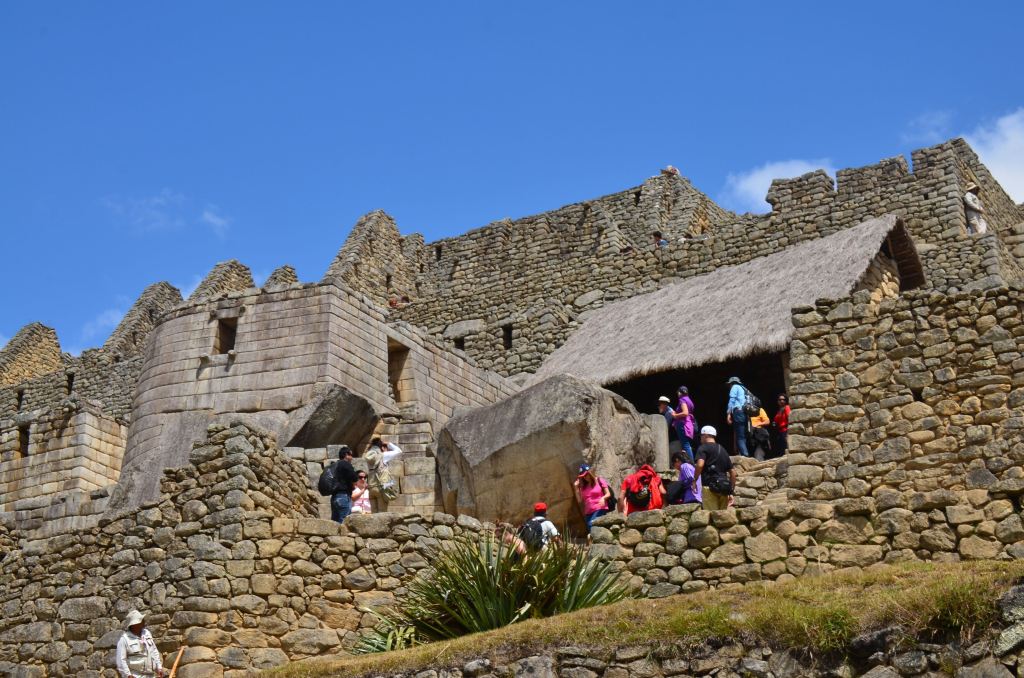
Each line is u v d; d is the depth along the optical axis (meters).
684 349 27.42
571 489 21.28
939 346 16.59
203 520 17.67
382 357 29.22
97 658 17.41
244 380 27.95
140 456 27.73
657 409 29.27
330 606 17.09
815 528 15.08
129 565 17.78
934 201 36.09
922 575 13.00
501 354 38.91
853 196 37.34
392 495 22.06
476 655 13.55
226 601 17.00
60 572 18.34
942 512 14.88
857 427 16.70
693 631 12.84
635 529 15.78
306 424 25.52
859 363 17.00
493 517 21.59
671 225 45.94
